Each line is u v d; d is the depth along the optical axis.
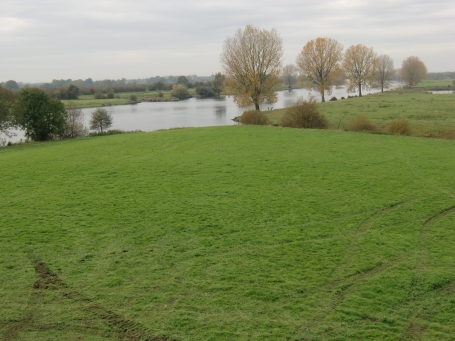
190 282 8.99
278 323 7.45
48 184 17.67
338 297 8.32
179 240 11.37
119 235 11.77
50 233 11.98
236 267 9.68
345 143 26.41
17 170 20.70
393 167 19.42
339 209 13.70
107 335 7.17
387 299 8.18
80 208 14.24
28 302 8.28
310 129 33.97
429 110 49.66
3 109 38.97
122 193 16.02
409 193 15.30
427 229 11.91
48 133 42.09
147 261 10.08
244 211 13.65
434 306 7.93
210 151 24.56
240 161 21.41
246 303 8.12
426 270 9.36
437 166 19.41
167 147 26.61
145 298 8.35
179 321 7.54
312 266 9.67
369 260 9.94
